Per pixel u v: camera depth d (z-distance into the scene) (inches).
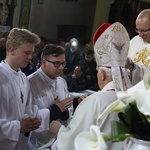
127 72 63.0
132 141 33.9
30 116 90.7
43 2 429.7
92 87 204.1
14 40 82.7
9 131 82.0
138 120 34.2
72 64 232.5
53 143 73.9
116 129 33.9
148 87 32.5
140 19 99.3
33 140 95.0
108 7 408.2
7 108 84.8
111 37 59.4
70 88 179.0
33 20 425.4
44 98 97.0
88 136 30.6
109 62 59.2
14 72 87.0
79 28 440.5
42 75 98.4
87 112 55.1
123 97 32.7
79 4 463.8
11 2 387.9
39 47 211.9
